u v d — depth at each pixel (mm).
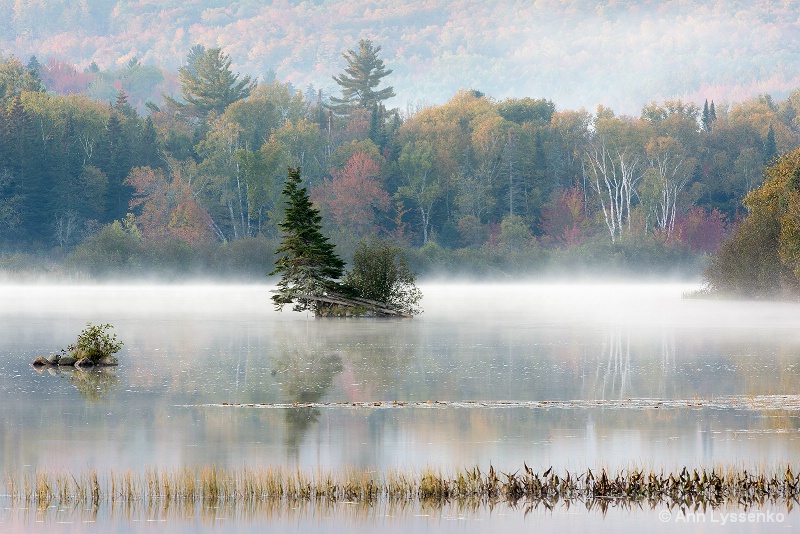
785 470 75375
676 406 101938
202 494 70688
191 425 92875
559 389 114562
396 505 69000
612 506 69188
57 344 166375
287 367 134375
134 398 108500
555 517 66812
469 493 71188
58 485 71500
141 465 78438
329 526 64875
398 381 121188
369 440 86125
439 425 92312
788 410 99250
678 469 76375
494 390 113875
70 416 97812
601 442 85000
